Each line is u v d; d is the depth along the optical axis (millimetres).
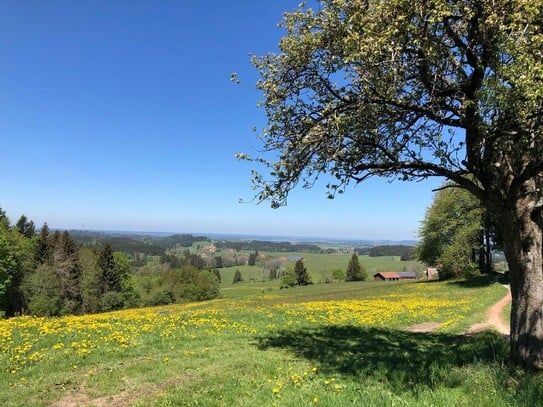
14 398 8906
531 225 10586
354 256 151000
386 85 10328
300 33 11477
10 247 73125
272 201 12047
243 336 16188
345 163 11797
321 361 12312
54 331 15336
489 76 9328
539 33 8977
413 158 11625
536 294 10352
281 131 12109
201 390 9328
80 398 9008
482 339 15758
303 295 66938
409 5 9305
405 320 23781
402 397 8328
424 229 75438
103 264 101375
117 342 14141
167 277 119188
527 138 9969
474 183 11477
